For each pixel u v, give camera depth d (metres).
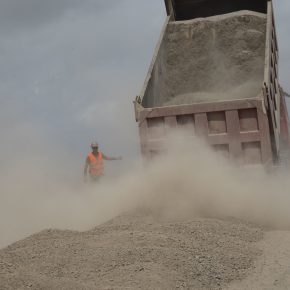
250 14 12.48
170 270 5.77
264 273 5.98
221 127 9.09
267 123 8.95
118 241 6.70
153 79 10.57
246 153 9.02
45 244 6.80
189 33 12.50
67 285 5.29
